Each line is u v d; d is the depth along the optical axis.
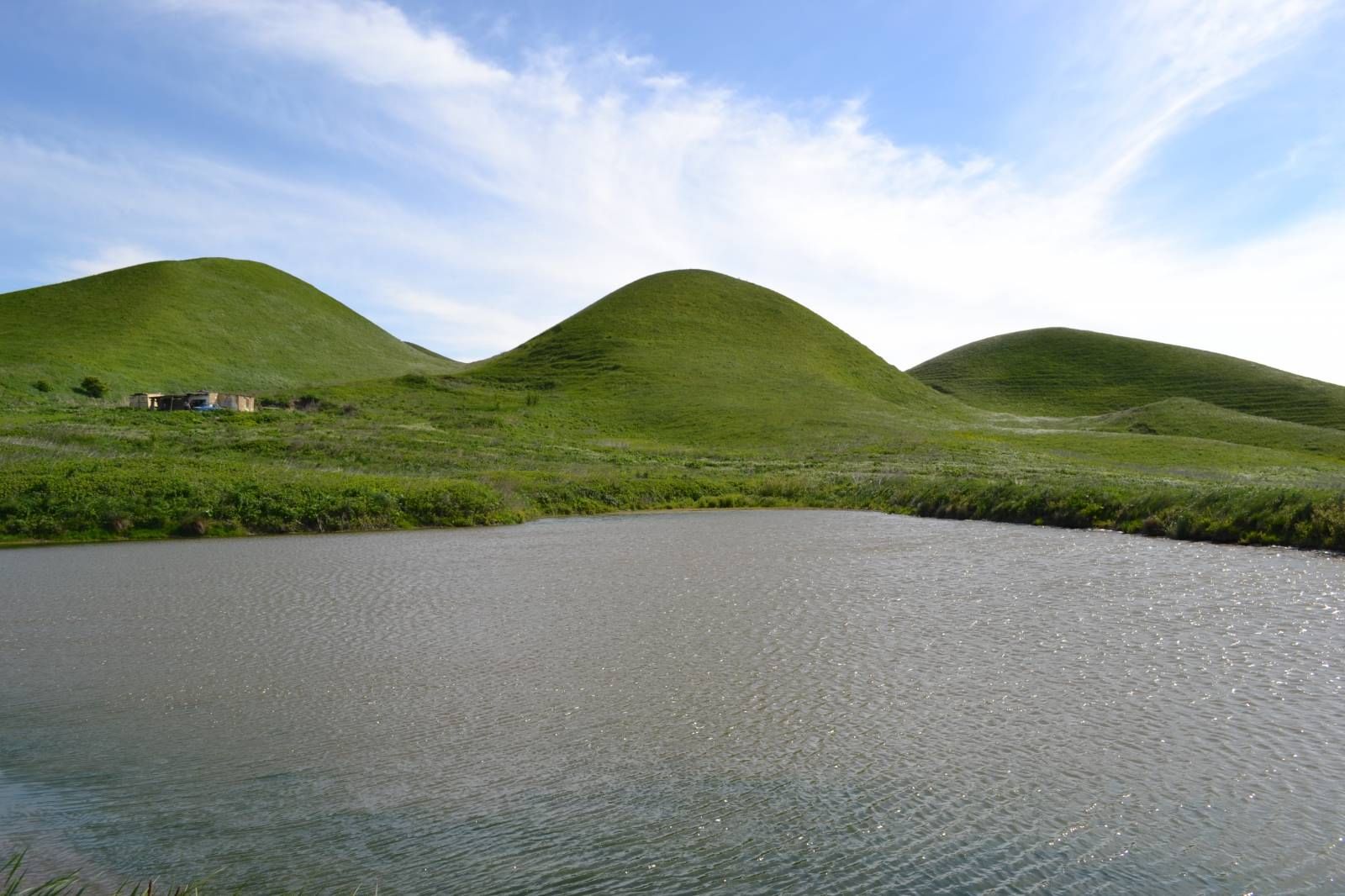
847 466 63.66
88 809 8.47
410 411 89.25
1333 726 10.30
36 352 111.56
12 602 18.61
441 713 10.99
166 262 165.38
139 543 30.20
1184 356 165.00
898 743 9.90
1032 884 7.02
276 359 140.25
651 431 89.69
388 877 7.20
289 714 11.00
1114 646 14.01
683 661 13.20
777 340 136.62
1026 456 70.94
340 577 21.69
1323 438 95.62
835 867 7.30
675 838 7.79
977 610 16.84
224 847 7.71
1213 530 28.95
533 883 7.07
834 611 16.83
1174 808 8.30
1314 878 7.09
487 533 33.19
